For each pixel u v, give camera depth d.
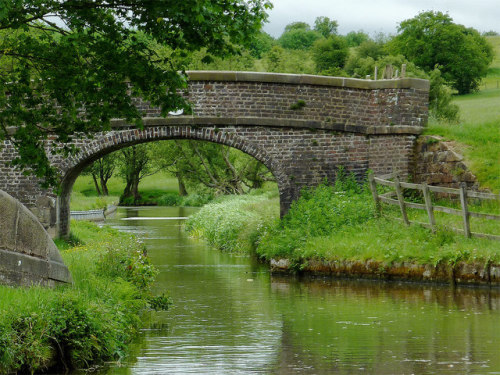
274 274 22.84
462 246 19.50
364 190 25.50
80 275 14.65
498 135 26.23
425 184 21.08
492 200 23.61
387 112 26.42
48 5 16.36
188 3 14.98
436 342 12.48
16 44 17.62
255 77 25.83
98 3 16.53
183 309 16.33
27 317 10.20
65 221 27.64
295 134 26.19
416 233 21.03
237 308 16.39
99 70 17.28
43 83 18.52
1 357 9.45
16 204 12.41
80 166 26.75
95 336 10.95
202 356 11.55
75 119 18.27
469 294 17.84
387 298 17.50
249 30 16.05
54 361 10.46
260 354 11.68
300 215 24.61
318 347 12.17
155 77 17.39
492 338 12.78
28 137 18.20
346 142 26.44
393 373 10.34
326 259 21.86
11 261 12.19
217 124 25.88
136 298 15.50
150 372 10.47
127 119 17.91
